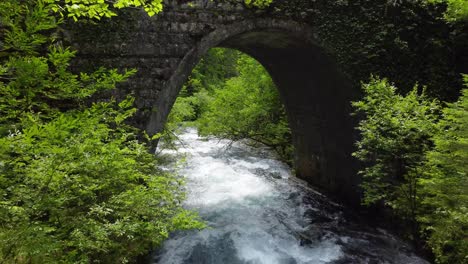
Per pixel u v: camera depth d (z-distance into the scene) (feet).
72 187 11.27
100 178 12.48
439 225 19.62
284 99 39.37
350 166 31.12
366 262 22.98
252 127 47.47
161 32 21.40
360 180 29.91
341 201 33.01
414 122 20.70
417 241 23.31
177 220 14.46
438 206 19.98
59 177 10.21
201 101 63.98
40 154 10.96
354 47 27.22
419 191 22.00
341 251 24.45
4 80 10.53
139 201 13.87
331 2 26.25
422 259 22.35
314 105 34.27
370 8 27.35
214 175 38.96
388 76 27.96
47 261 11.40
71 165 10.56
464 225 17.97
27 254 9.90
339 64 27.04
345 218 30.07
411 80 28.32
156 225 14.66
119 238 15.48
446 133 19.62
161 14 21.34
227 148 50.24
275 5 24.54
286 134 46.65
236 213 29.73
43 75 9.59
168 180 16.17
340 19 26.71
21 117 10.36
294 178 40.16
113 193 14.01
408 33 28.14
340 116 30.63
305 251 24.48
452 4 27.12
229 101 47.29
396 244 24.90
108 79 11.53
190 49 22.16
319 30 26.07
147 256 21.39
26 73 9.18
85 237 11.28
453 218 17.70
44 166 9.92
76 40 19.38
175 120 37.63
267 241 25.34
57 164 9.78
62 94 10.77
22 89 9.71
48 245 9.50
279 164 44.88
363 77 27.63
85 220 11.60
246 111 45.09
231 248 23.93
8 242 9.22
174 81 21.84
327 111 32.45
